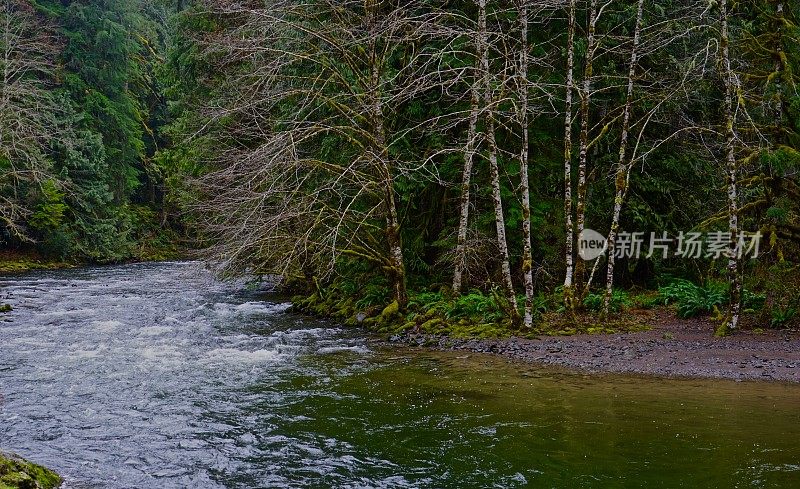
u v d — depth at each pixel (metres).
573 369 11.10
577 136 17.48
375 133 15.03
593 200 17.36
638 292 18.39
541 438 7.57
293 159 13.74
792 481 6.17
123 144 44.84
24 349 13.38
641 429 7.78
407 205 16.88
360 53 16.44
